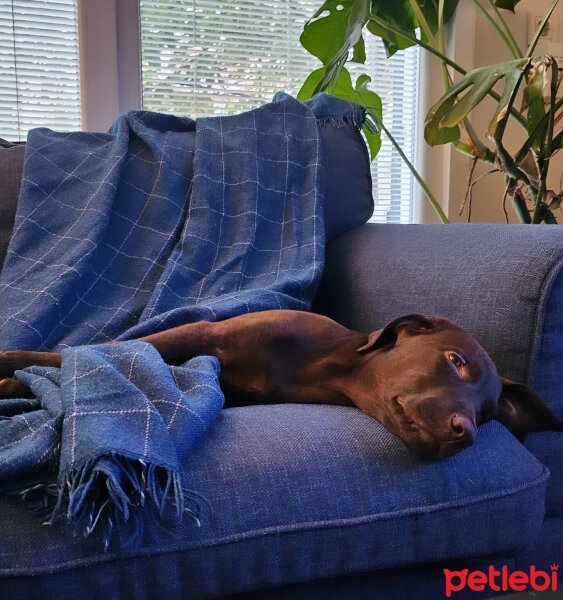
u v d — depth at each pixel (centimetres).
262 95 221
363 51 214
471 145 201
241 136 164
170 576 77
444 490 90
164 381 89
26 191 145
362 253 150
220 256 150
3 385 103
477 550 92
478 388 98
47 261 137
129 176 154
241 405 120
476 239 126
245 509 80
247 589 82
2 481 75
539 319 106
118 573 75
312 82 209
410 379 98
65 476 72
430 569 97
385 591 94
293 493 83
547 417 101
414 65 238
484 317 112
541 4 238
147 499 77
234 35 214
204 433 88
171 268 142
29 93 192
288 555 82
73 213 146
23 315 126
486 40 235
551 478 110
